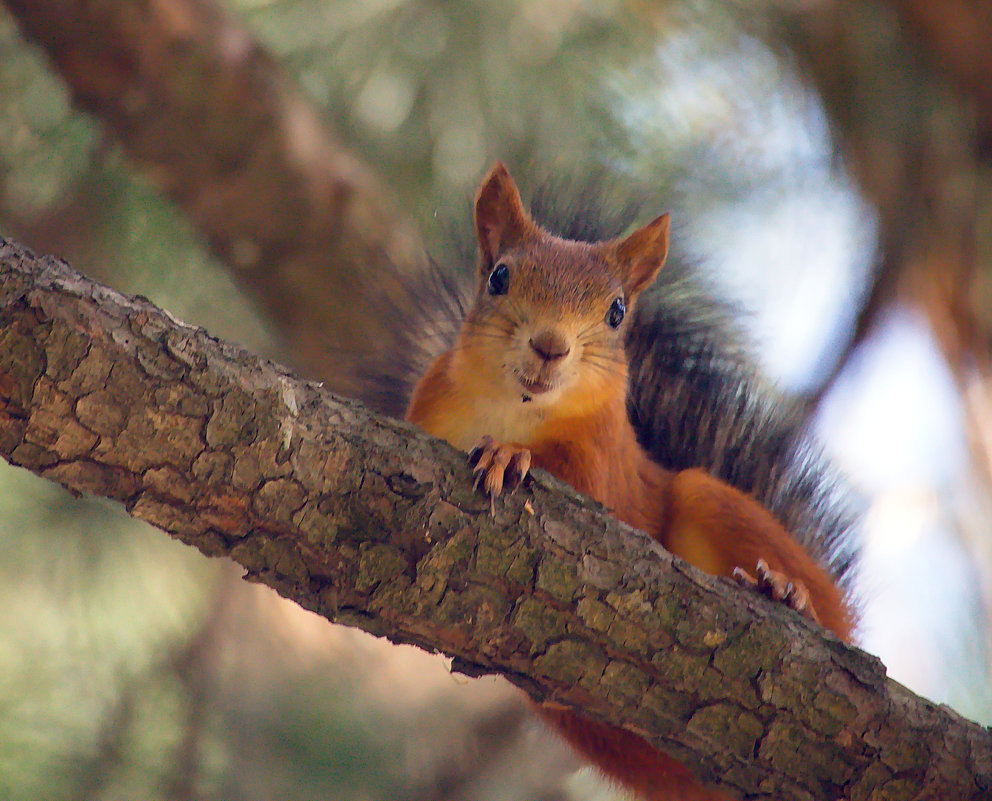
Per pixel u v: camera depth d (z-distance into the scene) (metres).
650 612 3.54
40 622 3.70
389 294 3.72
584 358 3.62
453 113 3.78
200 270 3.77
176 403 3.51
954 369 3.73
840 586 3.67
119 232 3.75
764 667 3.54
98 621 3.70
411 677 3.72
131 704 3.67
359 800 3.67
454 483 3.53
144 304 3.51
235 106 3.74
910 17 3.72
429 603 3.53
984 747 3.55
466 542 3.53
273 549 3.52
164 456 3.51
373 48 3.78
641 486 3.64
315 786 3.67
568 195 3.73
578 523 3.54
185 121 3.74
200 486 3.51
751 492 3.69
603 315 3.62
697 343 3.71
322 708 3.70
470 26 3.77
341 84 3.78
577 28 3.77
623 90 3.76
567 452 3.62
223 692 3.69
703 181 3.75
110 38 3.72
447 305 3.70
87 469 3.51
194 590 3.72
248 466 3.51
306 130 3.77
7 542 3.71
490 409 3.62
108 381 3.50
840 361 3.73
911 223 3.73
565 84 3.77
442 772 3.70
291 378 3.52
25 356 3.50
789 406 3.71
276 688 3.70
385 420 3.53
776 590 3.57
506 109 3.77
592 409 3.62
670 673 3.54
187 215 3.76
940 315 3.73
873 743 3.54
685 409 3.70
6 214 3.75
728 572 3.63
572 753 3.65
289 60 3.79
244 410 3.51
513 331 3.61
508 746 3.71
